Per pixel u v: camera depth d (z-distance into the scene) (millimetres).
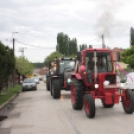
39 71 137375
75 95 11719
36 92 27547
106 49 11391
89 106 9773
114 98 10086
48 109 13023
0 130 8484
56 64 19016
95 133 7488
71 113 11352
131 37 61594
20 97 21875
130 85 16016
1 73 18344
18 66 51531
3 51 18812
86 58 11250
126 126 8211
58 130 8117
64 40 65938
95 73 10508
